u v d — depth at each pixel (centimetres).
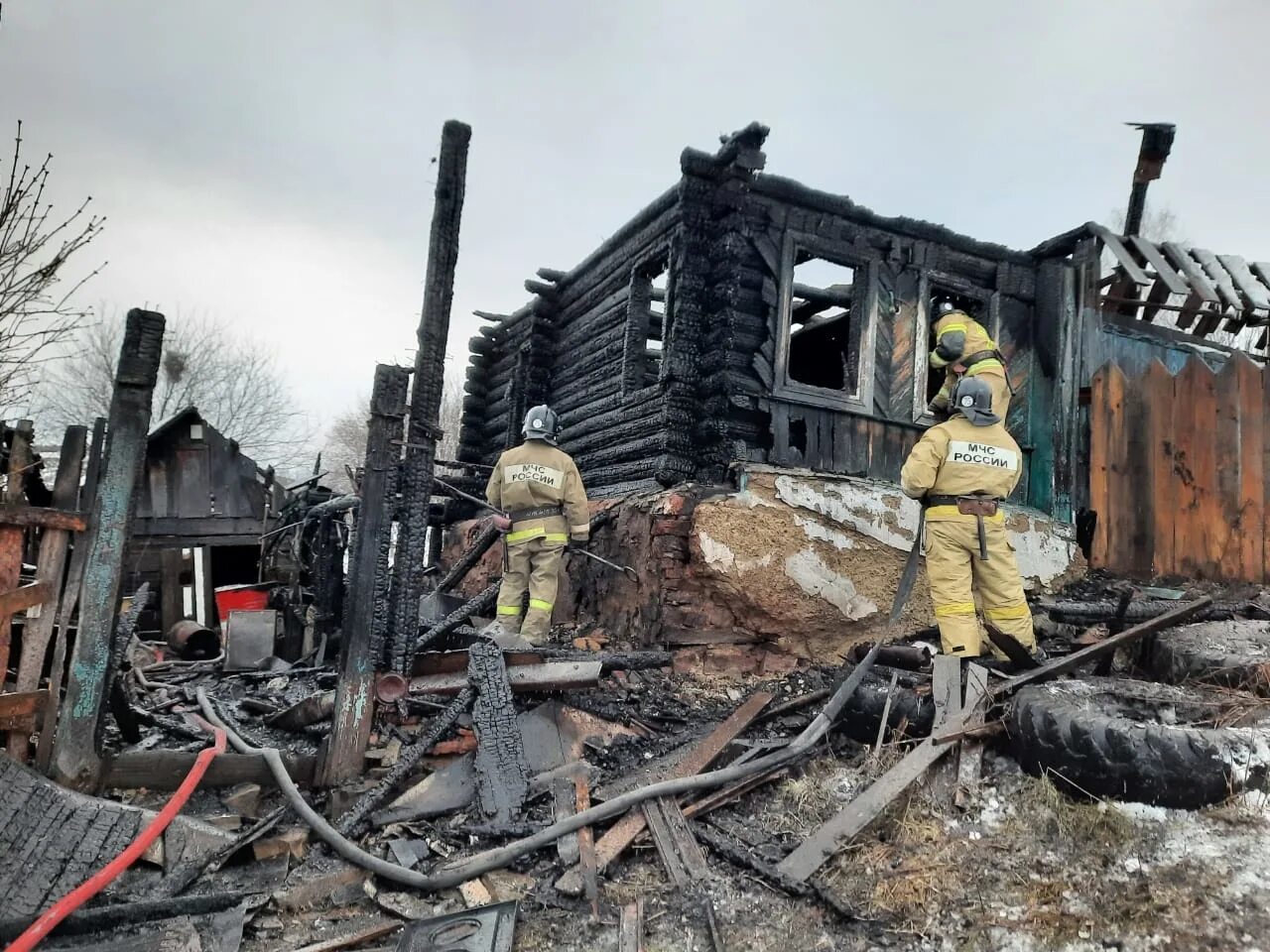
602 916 318
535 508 587
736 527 545
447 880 333
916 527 609
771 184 638
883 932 298
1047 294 742
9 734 349
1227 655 419
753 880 338
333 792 384
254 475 1145
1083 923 277
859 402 668
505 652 464
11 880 292
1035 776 358
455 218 450
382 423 424
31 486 491
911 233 701
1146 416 654
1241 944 251
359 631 410
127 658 569
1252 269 760
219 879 333
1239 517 594
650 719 478
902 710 421
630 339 735
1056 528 660
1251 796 311
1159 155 785
